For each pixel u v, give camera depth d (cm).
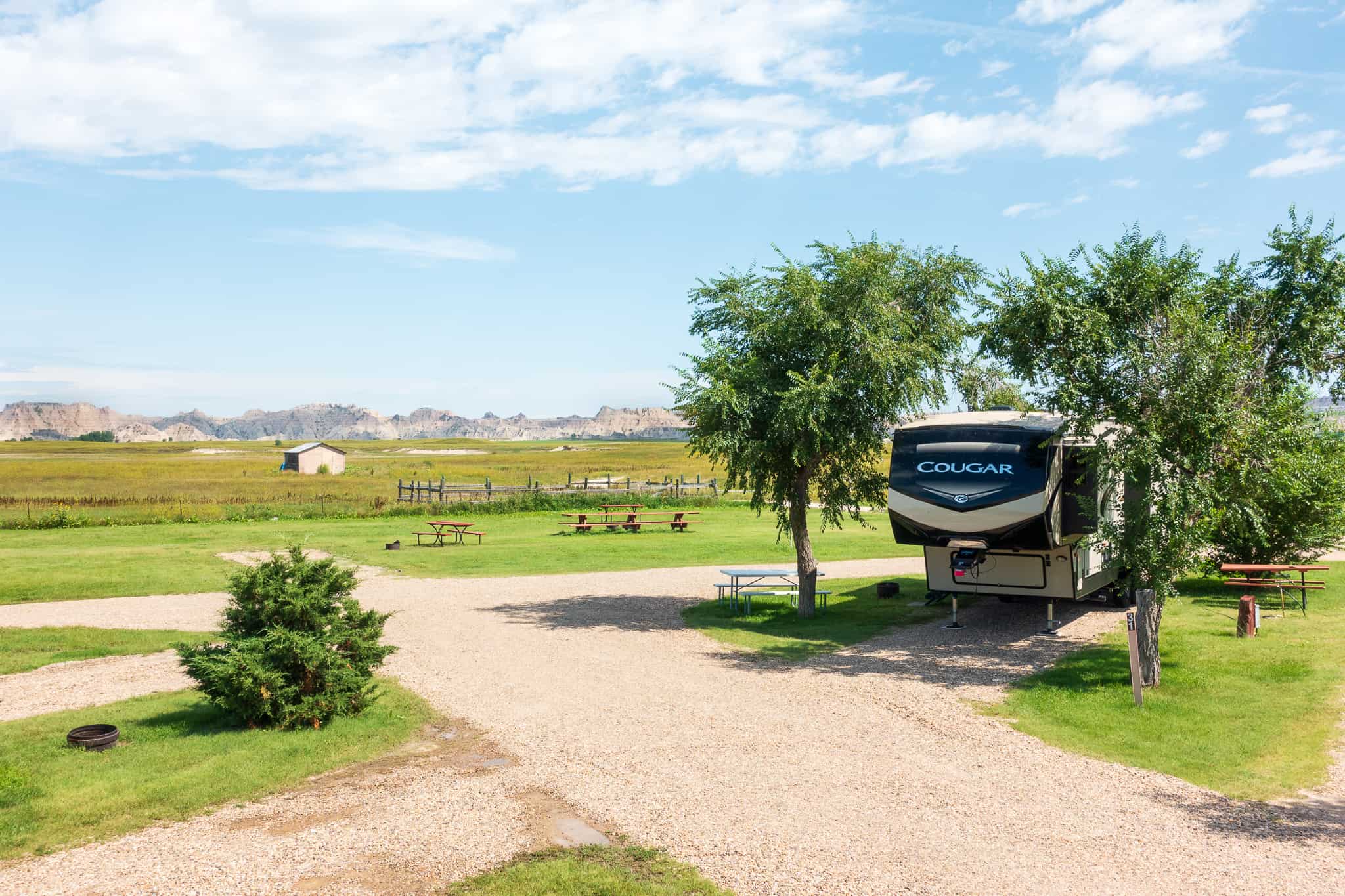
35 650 1427
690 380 1647
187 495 4747
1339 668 1214
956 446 1508
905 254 1717
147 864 646
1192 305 1200
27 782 801
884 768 866
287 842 686
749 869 636
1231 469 1203
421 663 1336
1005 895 596
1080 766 871
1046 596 1559
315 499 4444
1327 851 666
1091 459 1262
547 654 1403
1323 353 1212
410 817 737
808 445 1627
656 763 879
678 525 3416
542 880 614
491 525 3562
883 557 2702
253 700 975
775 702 1120
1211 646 1380
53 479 6444
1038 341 1311
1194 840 689
